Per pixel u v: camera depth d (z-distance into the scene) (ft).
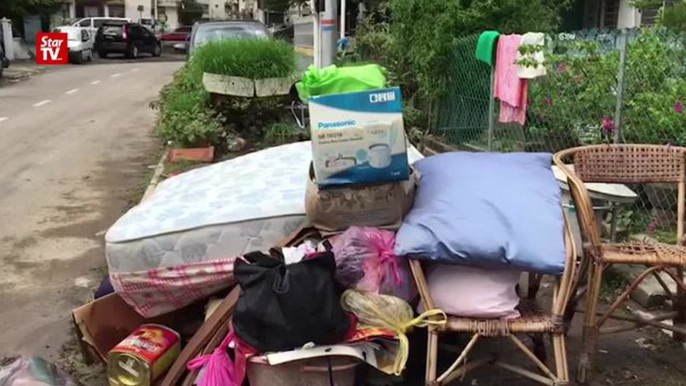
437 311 9.82
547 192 10.48
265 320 9.36
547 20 26.22
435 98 26.86
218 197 12.18
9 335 13.50
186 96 29.78
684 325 12.10
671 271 11.62
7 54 90.02
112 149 33.14
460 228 9.89
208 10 246.06
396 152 9.95
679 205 12.16
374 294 10.03
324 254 9.65
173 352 10.98
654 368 11.59
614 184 14.15
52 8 110.73
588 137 18.62
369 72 11.97
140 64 92.73
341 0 44.91
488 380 11.23
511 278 10.17
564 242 9.82
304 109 28.81
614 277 14.33
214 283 11.30
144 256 11.12
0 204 23.25
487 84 23.15
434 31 25.43
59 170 28.53
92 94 55.77
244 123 29.99
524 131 21.39
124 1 182.09
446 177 11.00
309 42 41.19
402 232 10.21
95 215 22.04
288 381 9.60
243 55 28.25
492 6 24.91
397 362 9.82
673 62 16.96
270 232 11.33
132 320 11.93
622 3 44.11
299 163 13.76
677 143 16.51
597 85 17.93
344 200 10.34
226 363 9.84
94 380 11.65
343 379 9.66
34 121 41.22
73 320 12.07
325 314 9.35
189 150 27.66
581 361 11.01
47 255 18.19
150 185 24.49
